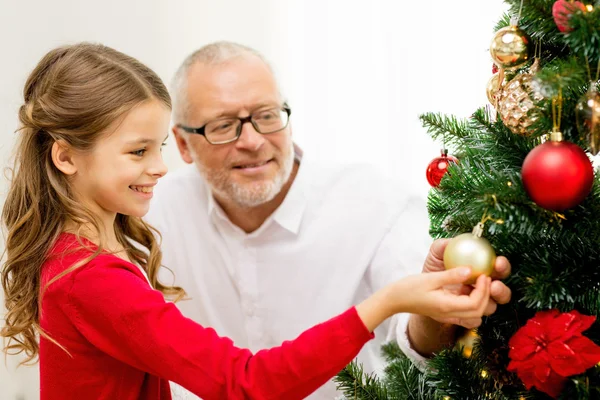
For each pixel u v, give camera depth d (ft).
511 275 2.38
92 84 2.82
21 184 2.97
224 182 3.90
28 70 5.39
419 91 5.90
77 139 2.80
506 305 2.48
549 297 2.21
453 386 2.56
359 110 6.07
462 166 2.70
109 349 2.64
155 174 2.89
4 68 5.26
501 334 2.56
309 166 4.24
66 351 2.71
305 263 4.16
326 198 4.20
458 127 2.93
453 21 5.79
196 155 3.92
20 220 2.92
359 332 2.37
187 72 3.88
